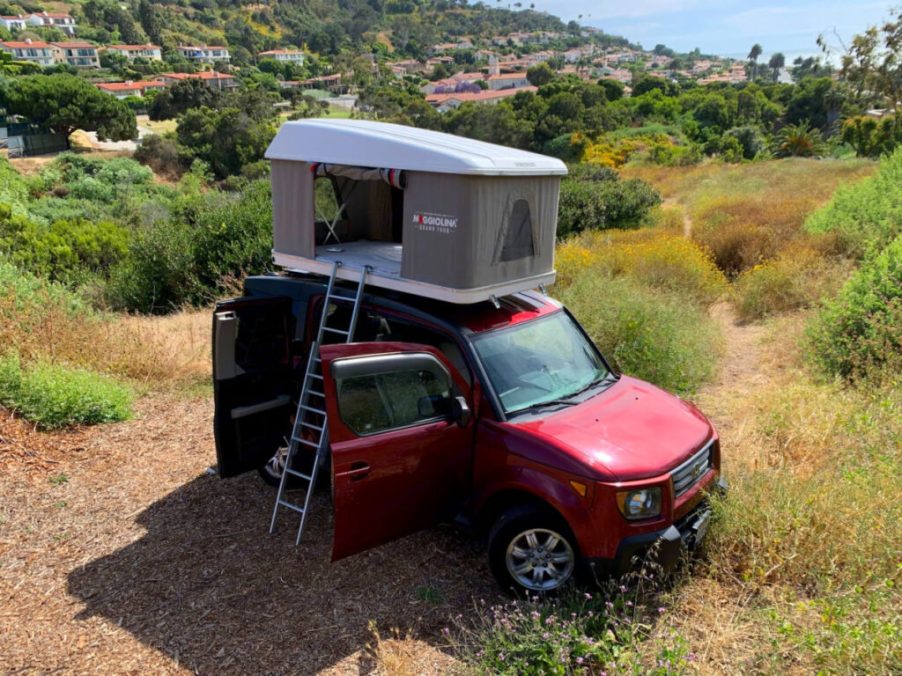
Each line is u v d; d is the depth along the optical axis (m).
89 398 7.41
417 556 4.75
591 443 4.04
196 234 14.85
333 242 5.94
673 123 79.94
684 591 4.14
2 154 73.81
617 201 20.34
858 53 27.36
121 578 4.63
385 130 4.85
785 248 13.58
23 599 4.44
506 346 4.65
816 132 53.41
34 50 167.38
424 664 3.70
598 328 8.29
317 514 5.38
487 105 88.75
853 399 6.44
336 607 4.23
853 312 7.87
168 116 104.75
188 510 5.52
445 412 4.32
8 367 7.48
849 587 3.89
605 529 3.82
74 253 28.00
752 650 3.59
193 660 3.82
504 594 4.27
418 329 4.71
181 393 8.38
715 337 9.38
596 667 3.58
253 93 102.12
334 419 3.92
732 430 6.53
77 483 6.06
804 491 4.55
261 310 5.38
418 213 4.40
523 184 4.51
